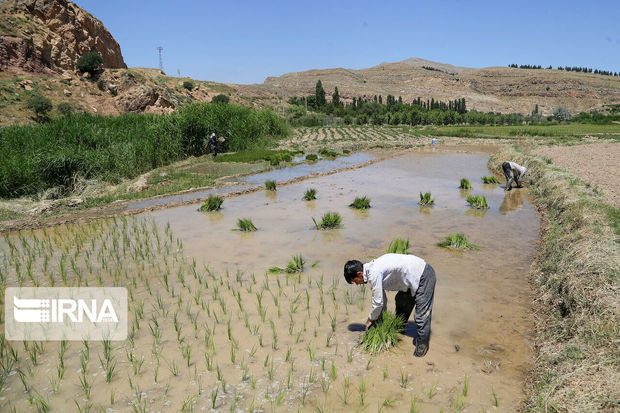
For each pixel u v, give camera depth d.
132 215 10.66
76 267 6.94
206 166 20.17
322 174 17.20
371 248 7.72
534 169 14.88
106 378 3.88
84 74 50.22
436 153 26.59
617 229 6.34
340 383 3.79
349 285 6.04
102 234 9.02
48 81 46.06
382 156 24.61
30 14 53.28
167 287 6.00
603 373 3.41
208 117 24.61
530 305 5.33
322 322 4.94
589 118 85.06
